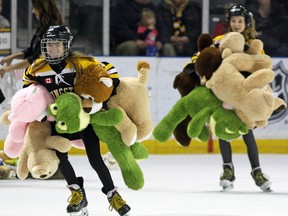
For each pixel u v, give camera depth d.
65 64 13.21
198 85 17.06
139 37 26.55
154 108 25.47
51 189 18.05
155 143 25.61
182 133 17.09
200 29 26.75
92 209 15.30
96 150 13.66
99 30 26.45
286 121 25.75
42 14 18.59
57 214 14.66
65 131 13.18
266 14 26.89
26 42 25.98
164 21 26.64
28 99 13.29
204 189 18.12
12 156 14.04
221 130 16.22
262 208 15.48
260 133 25.73
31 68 13.42
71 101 13.11
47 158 13.28
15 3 25.75
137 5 26.45
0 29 25.77
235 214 14.77
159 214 14.73
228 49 16.27
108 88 13.20
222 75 16.05
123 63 25.44
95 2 26.34
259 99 15.65
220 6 26.66
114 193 13.55
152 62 25.44
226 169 17.81
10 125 13.74
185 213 14.84
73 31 26.38
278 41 26.95
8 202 16.08
